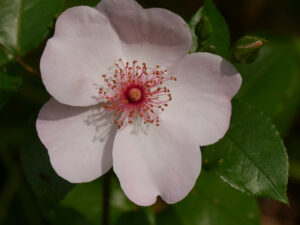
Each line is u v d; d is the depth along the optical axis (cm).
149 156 20
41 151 21
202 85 20
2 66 21
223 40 22
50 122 20
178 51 20
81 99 20
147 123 21
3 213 29
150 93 21
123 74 21
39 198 21
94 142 20
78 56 20
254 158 21
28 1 21
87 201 28
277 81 30
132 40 20
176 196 20
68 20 19
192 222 28
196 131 20
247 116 21
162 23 20
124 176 20
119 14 20
